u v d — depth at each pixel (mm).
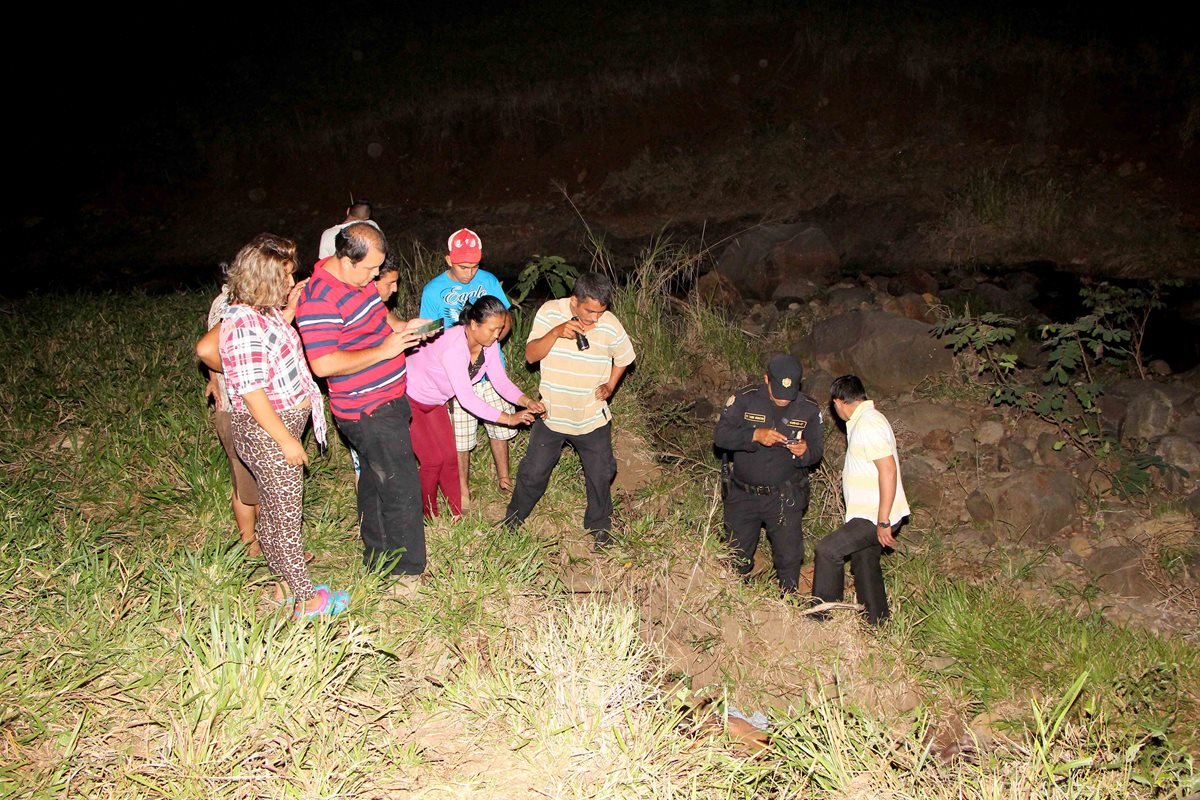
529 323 8305
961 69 15688
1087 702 4648
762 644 5207
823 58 16438
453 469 5336
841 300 10156
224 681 3621
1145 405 7344
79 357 6941
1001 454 7230
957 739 4648
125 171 17062
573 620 4449
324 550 5055
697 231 14656
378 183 16578
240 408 3949
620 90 16766
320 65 19219
